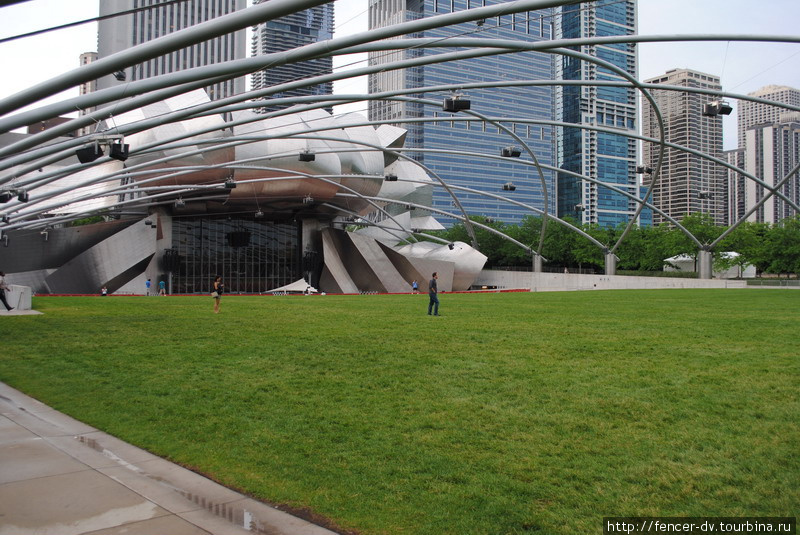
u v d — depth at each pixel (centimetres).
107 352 1575
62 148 2911
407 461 696
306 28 18900
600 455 701
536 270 8181
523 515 550
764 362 1252
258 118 3312
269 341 1731
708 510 552
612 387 1039
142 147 3466
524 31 6931
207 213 7775
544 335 1789
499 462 685
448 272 7338
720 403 912
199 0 13688
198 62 14075
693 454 695
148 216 7300
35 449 773
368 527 534
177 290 7781
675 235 8069
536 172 14650
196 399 1030
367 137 7031
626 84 3391
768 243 7562
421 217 10775
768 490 591
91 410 973
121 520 546
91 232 7012
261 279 8250
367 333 1902
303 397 1024
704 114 3416
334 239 7862
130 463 716
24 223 5800
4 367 1391
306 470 677
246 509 578
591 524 530
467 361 1330
